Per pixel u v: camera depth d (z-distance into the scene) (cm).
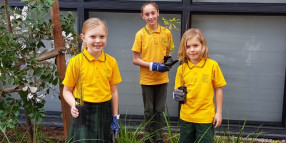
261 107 335
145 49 279
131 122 345
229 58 330
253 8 305
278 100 331
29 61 236
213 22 325
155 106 289
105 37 211
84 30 209
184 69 235
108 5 323
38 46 253
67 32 269
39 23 237
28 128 273
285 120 325
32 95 244
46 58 245
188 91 231
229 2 316
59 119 350
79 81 212
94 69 212
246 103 336
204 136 225
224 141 273
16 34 242
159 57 279
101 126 215
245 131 324
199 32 228
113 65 224
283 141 310
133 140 254
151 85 282
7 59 221
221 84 229
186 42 228
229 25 324
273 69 326
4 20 260
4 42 220
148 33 278
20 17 249
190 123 231
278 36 320
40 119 249
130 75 348
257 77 330
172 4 315
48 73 242
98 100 213
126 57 344
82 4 325
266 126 332
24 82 242
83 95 212
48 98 356
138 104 352
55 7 241
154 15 272
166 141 300
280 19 317
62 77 250
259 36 323
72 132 216
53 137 305
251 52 326
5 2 241
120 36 341
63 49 247
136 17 337
